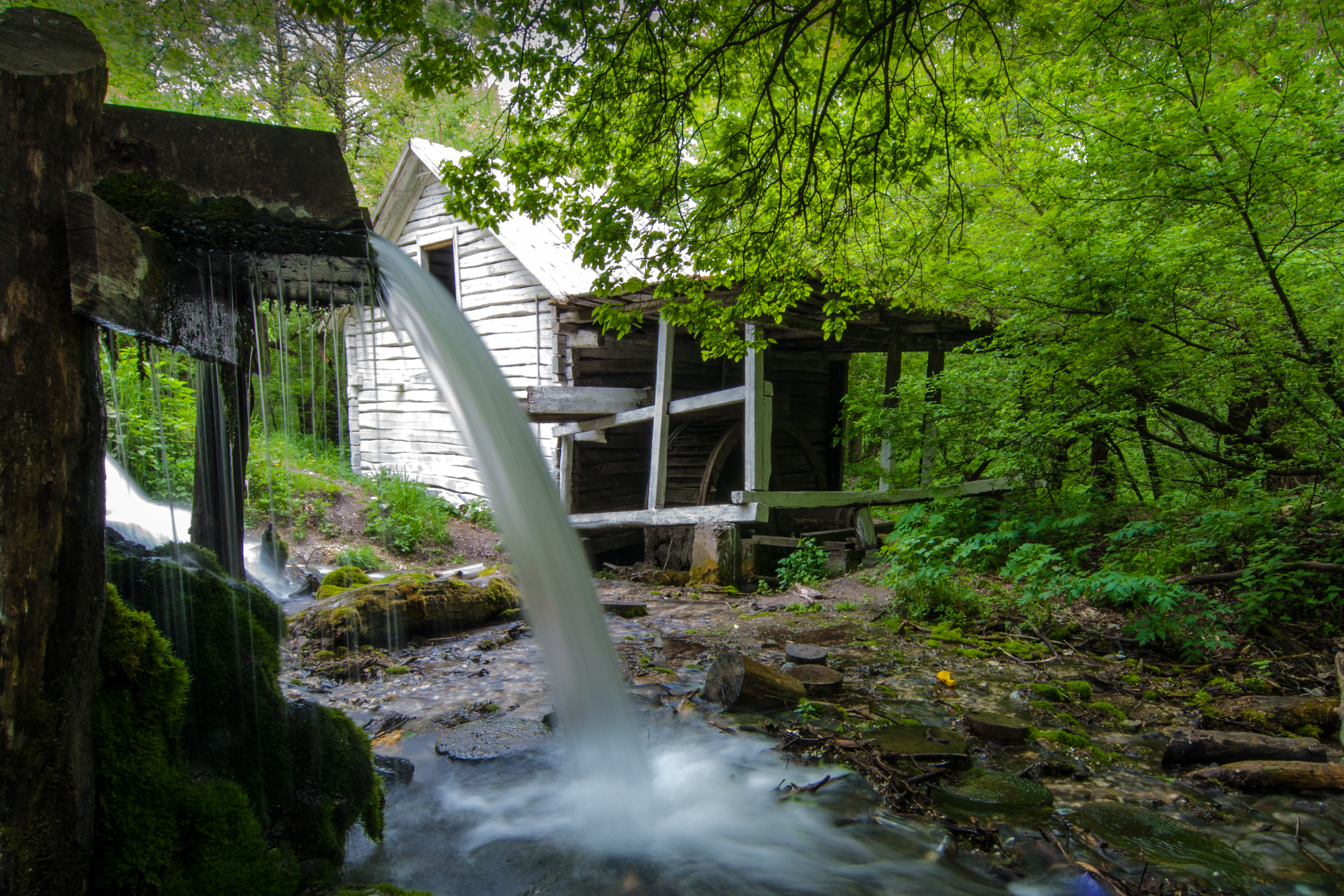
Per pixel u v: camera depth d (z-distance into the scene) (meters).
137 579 2.09
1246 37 4.95
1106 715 3.92
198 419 3.32
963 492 7.28
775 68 3.73
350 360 12.08
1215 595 5.41
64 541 1.53
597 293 4.57
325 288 2.57
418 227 11.48
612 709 3.63
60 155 1.49
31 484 1.44
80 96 1.52
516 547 3.50
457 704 3.98
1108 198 5.12
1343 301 5.20
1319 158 4.24
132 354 5.05
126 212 1.82
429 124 12.99
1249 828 2.76
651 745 3.49
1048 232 5.90
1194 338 5.69
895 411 7.24
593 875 2.46
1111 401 6.02
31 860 1.46
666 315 4.76
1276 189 4.54
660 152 4.11
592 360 9.27
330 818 2.26
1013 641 5.19
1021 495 6.87
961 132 4.13
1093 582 4.82
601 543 9.69
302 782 2.24
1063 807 2.92
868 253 6.06
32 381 1.43
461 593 5.68
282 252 2.09
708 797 2.99
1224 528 5.12
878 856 2.58
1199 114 4.55
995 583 6.23
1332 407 5.49
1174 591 4.55
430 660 4.80
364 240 2.11
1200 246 4.81
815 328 8.09
